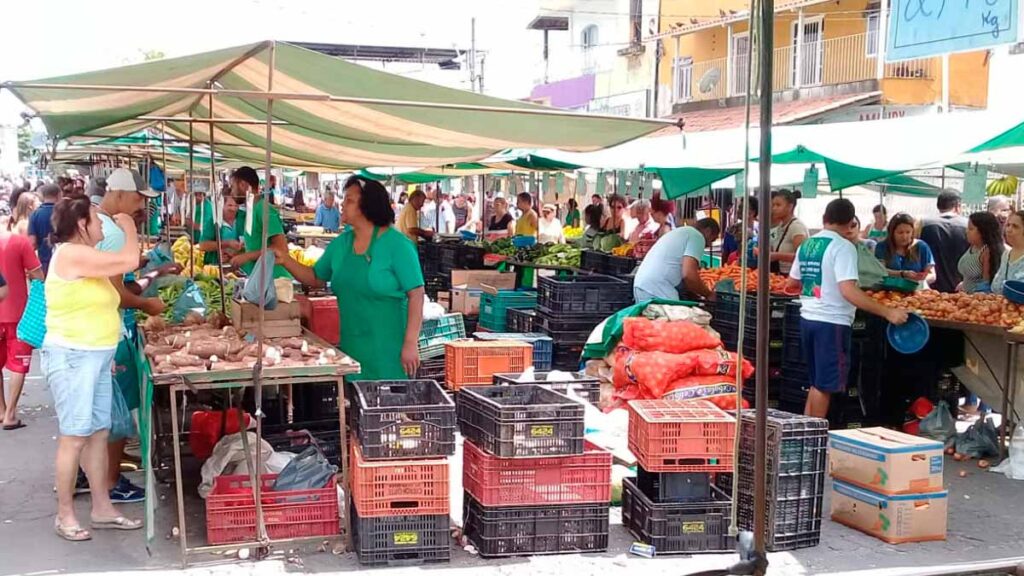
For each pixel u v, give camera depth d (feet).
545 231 60.18
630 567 16.03
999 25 13.74
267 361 16.15
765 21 10.20
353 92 16.63
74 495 19.21
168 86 17.42
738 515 17.25
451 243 49.21
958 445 24.35
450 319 29.30
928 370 26.73
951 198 33.81
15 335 25.25
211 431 20.57
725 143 30.83
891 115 69.31
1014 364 24.38
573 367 30.71
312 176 71.97
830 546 17.49
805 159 31.22
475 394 16.84
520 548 16.35
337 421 22.06
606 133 18.80
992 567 16.05
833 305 22.81
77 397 16.60
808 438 17.13
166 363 15.58
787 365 26.35
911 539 17.70
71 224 16.34
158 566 15.79
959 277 32.68
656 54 89.15
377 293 18.88
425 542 15.97
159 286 23.48
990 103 57.41
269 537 16.57
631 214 50.75
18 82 14.30
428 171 52.75
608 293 30.96
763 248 10.74
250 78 17.42
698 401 18.52
